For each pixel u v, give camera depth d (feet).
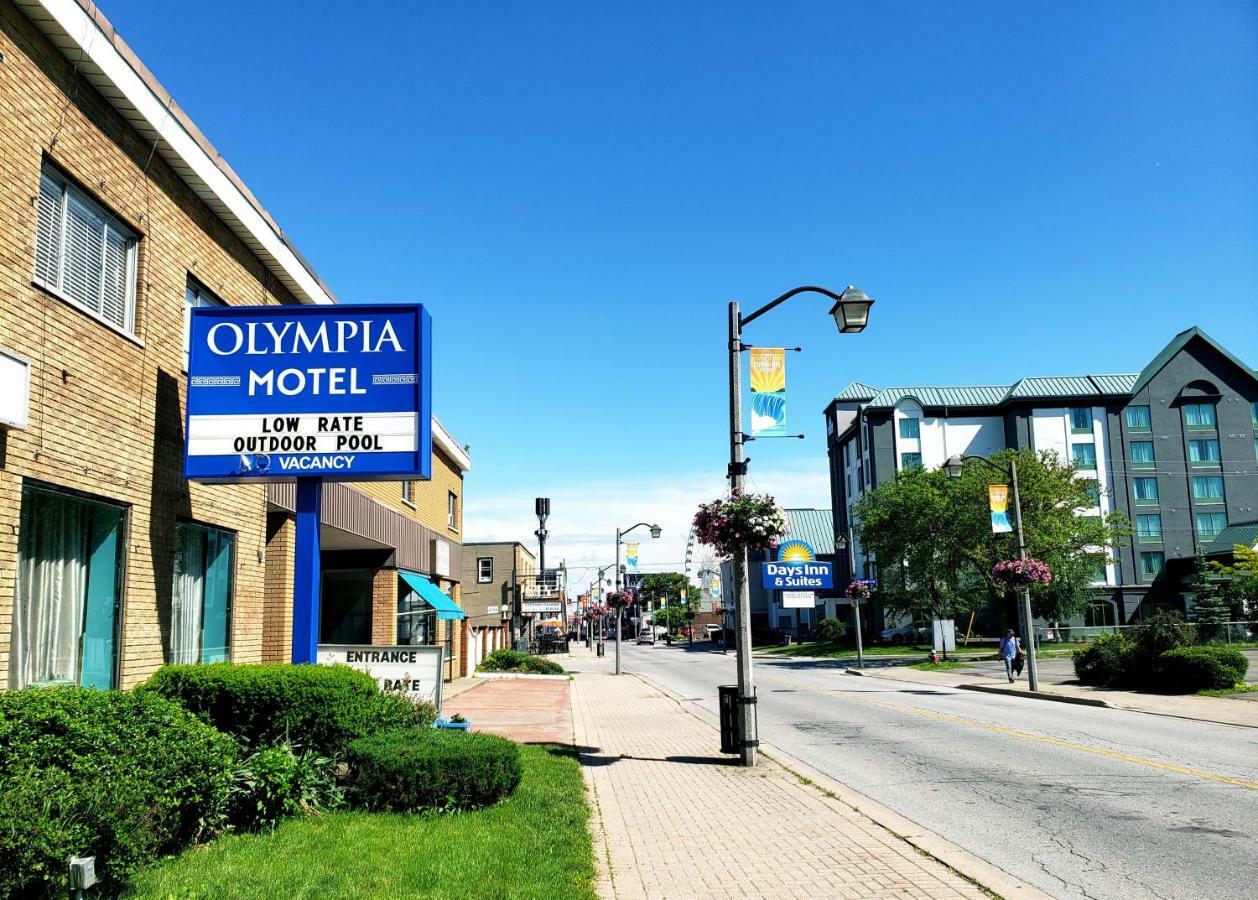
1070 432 216.95
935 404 226.99
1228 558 194.59
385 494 82.12
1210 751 45.24
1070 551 161.27
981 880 22.63
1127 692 79.82
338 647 45.50
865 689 93.30
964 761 43.16
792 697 83.25
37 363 30.37
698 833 27.99
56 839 16.87
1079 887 22.50
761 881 22.57
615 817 30.42
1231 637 157.99
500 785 29.55
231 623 47.03
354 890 19.77
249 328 39.58
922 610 163.32
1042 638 184.75
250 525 49.19
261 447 38.83
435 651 45.16
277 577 56.70
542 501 282.56
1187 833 27.89
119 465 35.68
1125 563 211.00
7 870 16.39
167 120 38.22
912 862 24.47
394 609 83.10
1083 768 40.34
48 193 32.27
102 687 34.99
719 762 43.37
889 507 162.81
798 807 32.17
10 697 20.70
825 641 236.63
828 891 21.72
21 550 30.58
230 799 24.93
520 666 128.47
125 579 36.27
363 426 39.04
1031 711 67.56
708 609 412.57
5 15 29.27
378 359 39.58
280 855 22.34
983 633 207.62
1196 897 21.58
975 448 225.76
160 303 39.58
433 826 26.07
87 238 34.68
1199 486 215.51
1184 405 219.00
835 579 265.95
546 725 59.41
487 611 174.50
